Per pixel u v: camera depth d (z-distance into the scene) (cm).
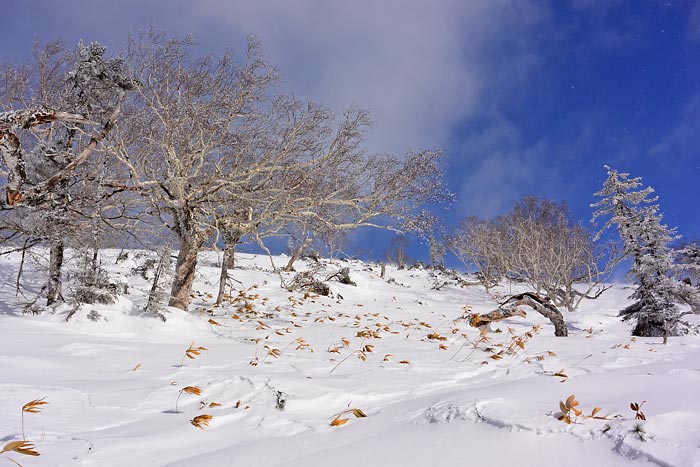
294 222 1493
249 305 1527
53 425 362
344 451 305
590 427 274
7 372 531
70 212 1046
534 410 322
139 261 2108
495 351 847
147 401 456
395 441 311
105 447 321
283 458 305
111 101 1097
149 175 1266
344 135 1277
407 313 1766
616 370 592
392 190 1327
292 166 1293
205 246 1446
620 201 1661
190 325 1057
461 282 3425
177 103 1182
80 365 630
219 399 461
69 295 1156
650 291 1453
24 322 934
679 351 801
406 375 609
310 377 566
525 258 2758
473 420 322
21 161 639
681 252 1532
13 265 1761
